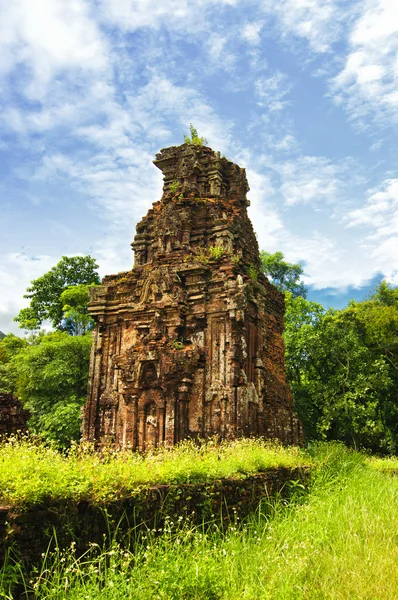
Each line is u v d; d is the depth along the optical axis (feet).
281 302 82.74
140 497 25.80
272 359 75.25
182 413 59.88
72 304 154.30
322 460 52.37
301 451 58.44
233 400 58.95
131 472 28.27
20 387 111.96
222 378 60.85
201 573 22.77
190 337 64.80
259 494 37.17
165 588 21.36
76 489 23.13
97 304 73.00
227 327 62.64
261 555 26.48
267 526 32.45
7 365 128.26
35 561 20.72
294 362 116.06
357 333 121.60
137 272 72.59
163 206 76.64
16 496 20.72
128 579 21.03
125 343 69.77
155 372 62.34
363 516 34.19
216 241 71.82
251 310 66.74
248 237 79.66
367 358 112.78
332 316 128.98
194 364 61.72
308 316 140.97
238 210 77.41
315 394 107.96
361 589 22.61
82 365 107.76
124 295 72.43
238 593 22.35
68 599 19.74
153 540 24.84
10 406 61.41
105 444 64.90
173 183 78.74
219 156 80.69
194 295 65.77
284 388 77.30
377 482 48.11
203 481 31.78
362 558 26.99
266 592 21.98
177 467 31.71
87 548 22.82
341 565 25.38
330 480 46.78
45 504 21.68
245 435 58.29
